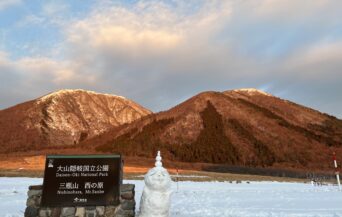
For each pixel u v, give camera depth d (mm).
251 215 12625
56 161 10883
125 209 10586
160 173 9922
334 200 18172
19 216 12086
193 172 52656
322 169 71625
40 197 10641
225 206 15398
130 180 33188
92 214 10469
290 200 18172
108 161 10969
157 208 9820
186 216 12312
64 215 10445
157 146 87938
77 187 10664
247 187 28391
